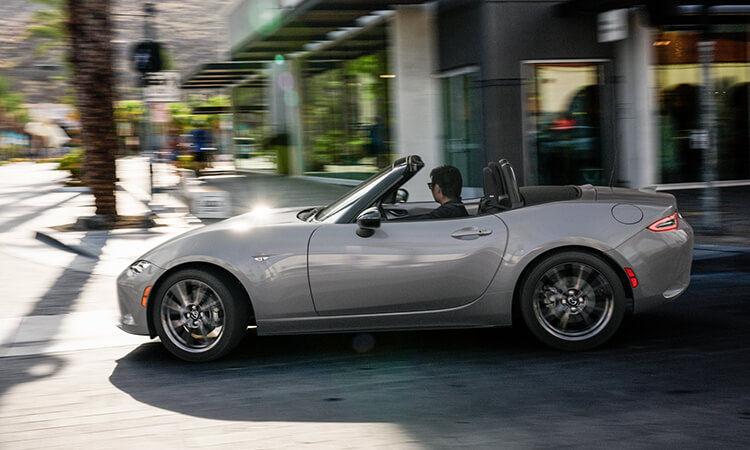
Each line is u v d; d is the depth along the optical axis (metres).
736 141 16.00
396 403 4.46
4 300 7.88
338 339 5.91
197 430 4.14
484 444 3.80
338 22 17.30
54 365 5.54
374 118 18.31
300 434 4.03
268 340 5.96
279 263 5.30
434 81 16.31
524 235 5.30
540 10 14.29
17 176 33.34
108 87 13.29
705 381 4.67
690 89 15.48
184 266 5.45
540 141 14.62
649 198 5.64
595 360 5.17
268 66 26.83
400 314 5.34
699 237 9.70
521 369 5.03
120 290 5.57
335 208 5.70
